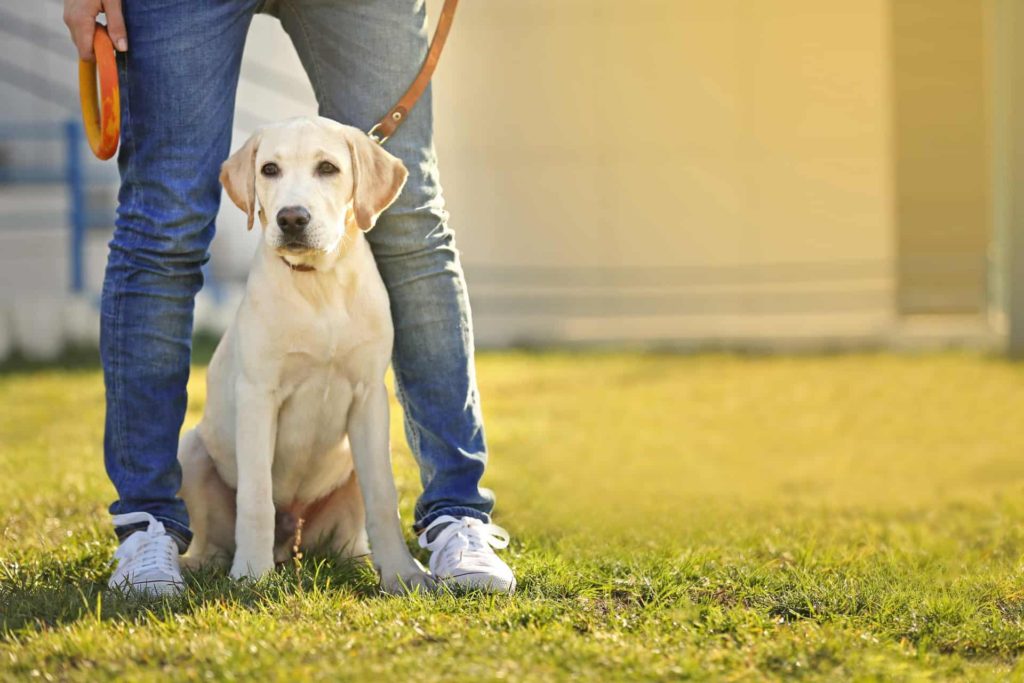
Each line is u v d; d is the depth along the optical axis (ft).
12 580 12.95
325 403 13.78
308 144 13.25
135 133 13.25
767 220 46.42
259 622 10.98
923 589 13.01
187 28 13.11
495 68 46.50
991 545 16.57
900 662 10.55
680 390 34.60
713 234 46.57
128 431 13.57
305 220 12.91
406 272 14.03
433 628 11.01
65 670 10.05
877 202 46.01
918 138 45.85
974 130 45.57
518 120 46.65
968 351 42.45
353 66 13.89
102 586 13.10
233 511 14.80
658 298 46.68
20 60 46.34
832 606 12.13
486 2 46.32
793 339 45.37
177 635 10.73
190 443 14.64
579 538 16.12
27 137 45.85
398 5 13.89
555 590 12.75
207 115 13.32
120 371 13.51
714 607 11.96
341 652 10.29
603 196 46.73
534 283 46.98
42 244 45.32
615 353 42.93
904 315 46.19
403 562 13.46
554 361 40.63
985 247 45.75
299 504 14.90
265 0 13.93
